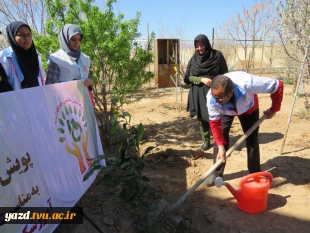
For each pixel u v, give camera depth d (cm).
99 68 413
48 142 233
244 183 287
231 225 272
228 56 1526
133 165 247
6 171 186
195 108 429
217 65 407
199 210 295
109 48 390
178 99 923
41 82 316
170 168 389
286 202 307
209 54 409
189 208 301
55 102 254
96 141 337
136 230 268
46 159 227
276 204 304
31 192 205
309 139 480
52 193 228
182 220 282
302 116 629
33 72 297
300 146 453
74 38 317
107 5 403
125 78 434
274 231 264
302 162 396
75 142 279
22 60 286
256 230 265
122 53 404
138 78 449
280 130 539
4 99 193
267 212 291
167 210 278
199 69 412
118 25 414
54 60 312
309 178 353
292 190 329
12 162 192
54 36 402
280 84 285
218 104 281
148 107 794
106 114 427
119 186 327
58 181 238
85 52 395
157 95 1026
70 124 275
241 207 293
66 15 391
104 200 303
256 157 335
